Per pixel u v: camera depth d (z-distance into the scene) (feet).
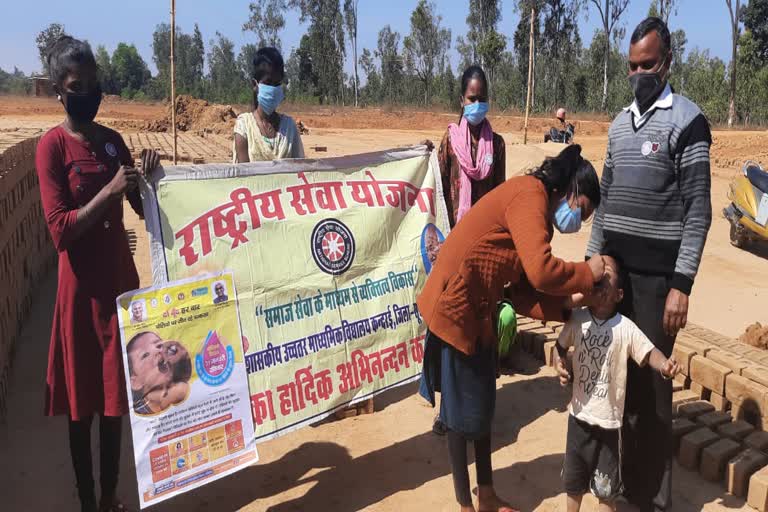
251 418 11.78
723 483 13.07
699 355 16.28
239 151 15.12
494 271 10.78
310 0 240.32
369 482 13.21
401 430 15.39
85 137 10.95
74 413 10.92
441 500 12.58
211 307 11.37
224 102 245.86
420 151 15.44
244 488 13.08
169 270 11.63
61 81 10.55
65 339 10.87
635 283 11.53
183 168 11.88
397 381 14.47
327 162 13.93
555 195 10.71
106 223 11.01
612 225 11.71
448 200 15.99
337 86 248.52
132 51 318.45
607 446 11.16
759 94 142.51
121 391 11.05
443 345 11.39
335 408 13.43
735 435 13.69
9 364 18.01
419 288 15.03
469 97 15.02
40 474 13.48
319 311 13.37
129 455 14.42
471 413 11.29
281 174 13.24
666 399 11.57
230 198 12.44
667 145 10.85
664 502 11.85
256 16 256.52
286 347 12.82
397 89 249.96
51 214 10.43
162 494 10.73
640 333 10.77
